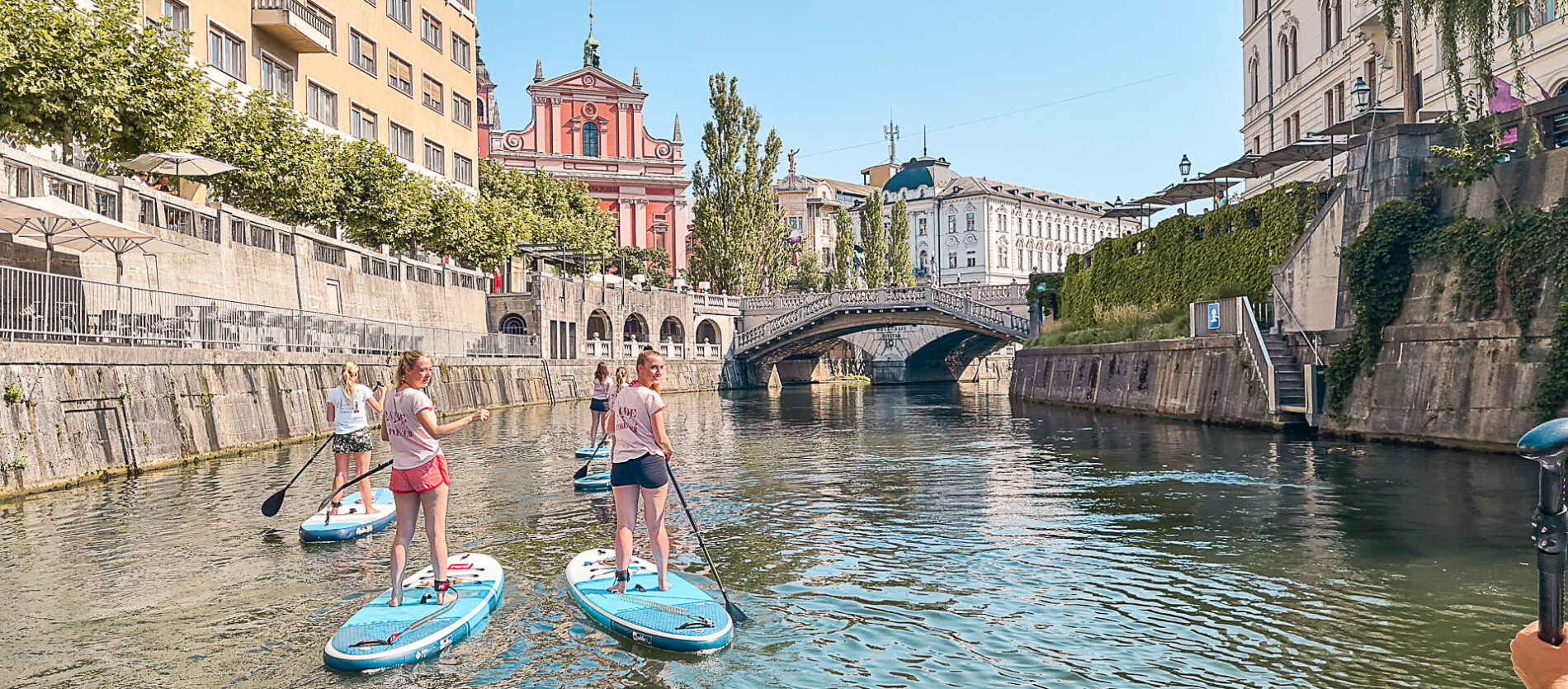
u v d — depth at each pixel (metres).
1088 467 17.69
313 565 9.88
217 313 21.05
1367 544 10.58
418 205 36.47
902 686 6.50
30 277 15.44
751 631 7.70
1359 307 21.31
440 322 42.12
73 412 15.59
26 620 8.10
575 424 30.48
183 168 22.67
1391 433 20.12
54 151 24.91
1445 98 28.88
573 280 50.94
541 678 6.64
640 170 76.81
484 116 96.88
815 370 80.25
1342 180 24.28
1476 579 9.01
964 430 27.39
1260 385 24.23
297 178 29.20
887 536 11.48
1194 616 8.05
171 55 21.66
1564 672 2.07
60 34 19.66
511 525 12.15
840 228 93.31
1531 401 17.06
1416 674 6.60
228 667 6.94
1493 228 18.56
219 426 19.84
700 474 17.44
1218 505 13.25
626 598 8.09
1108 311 40.41
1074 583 9.17
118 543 10.96
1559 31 25.20
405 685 6.53
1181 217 34.12
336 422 11.80
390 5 43.12
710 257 69.81
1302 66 40.12
